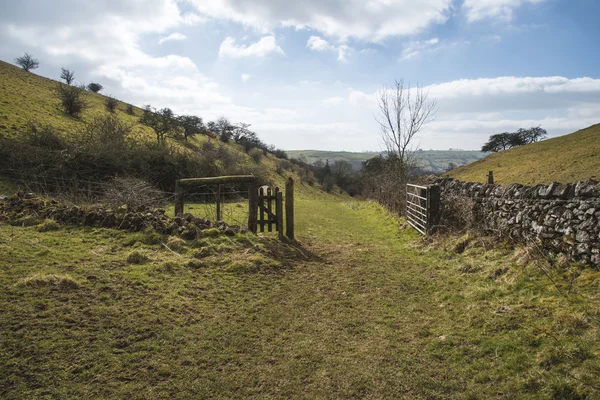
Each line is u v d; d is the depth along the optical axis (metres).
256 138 80.56
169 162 25.56
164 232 7.93
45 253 6.09
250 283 6.07
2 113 28.88
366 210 22.72
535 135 78.75
